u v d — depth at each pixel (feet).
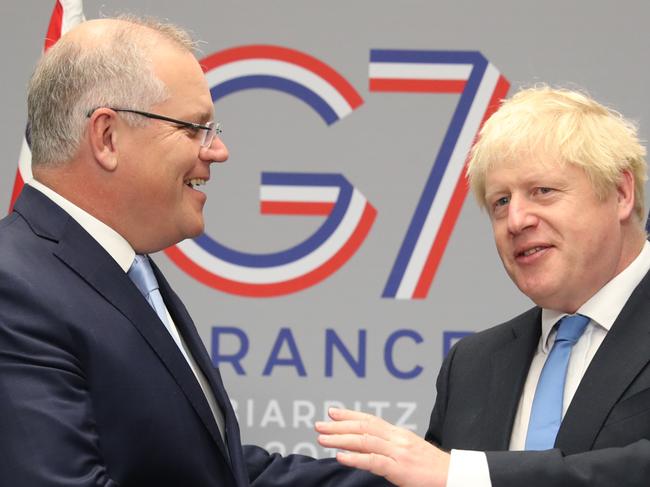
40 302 6.47
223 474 6.98
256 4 13.25
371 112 13.17
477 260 13.07
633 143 6.93
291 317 13.07
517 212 6.80
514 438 7.14
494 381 7.36
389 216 13.12
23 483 6.07
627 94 13.07
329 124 13.17
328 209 13.16
